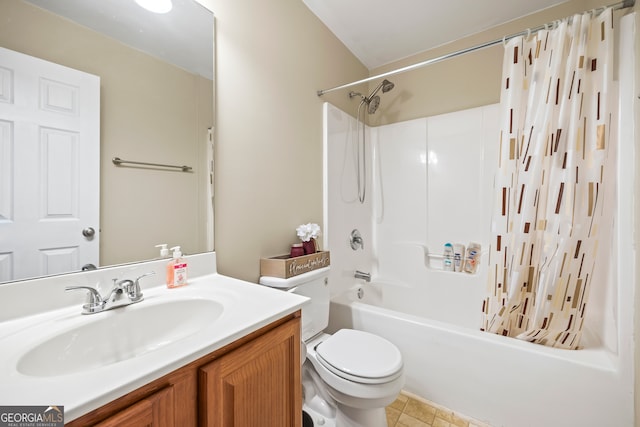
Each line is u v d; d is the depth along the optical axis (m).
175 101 1.03
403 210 2.33
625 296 0.99
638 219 0.96
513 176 1.33
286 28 1.54
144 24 0.95
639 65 0.97
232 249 1.23
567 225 1.15
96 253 0.83
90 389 0.42
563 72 1.23
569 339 1.16
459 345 1.32
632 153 0.99
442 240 2.15
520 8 1.80
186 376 0.54
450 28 1.99
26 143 0.71
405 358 1.49
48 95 0.75
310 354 1.28
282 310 0.75
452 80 2.16
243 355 0.64
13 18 0.69
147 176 0.95
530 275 1.27
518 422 1.18
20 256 0.70
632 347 0.98
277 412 0.74
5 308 0.67
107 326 0.71
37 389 0.42
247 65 1.30
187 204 1.07
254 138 1.33
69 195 0.78
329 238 1.86
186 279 0.98
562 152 1.20
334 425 1.21
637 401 0.94
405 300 2.18
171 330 0.82
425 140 2.23
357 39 2.10
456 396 1.34
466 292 1.95
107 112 0.86
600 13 1.16
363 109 2.37
